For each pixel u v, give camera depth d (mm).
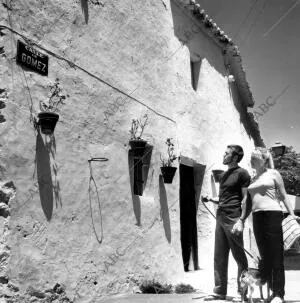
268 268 4703
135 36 7242
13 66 4746
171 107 8219
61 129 5309
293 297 5309
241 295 4902
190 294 5805
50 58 5293
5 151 4504
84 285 5344
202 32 10539
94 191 5750
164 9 8492
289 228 4754
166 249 7250
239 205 5121
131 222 6438
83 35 5953
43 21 5266
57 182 5137
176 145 8148
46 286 4785
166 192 7535
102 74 6242
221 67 11773
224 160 5277
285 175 23109
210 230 9297
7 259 4348
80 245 5375
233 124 12406
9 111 4598
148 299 5348
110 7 6641
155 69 7785
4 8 4742
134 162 6859
